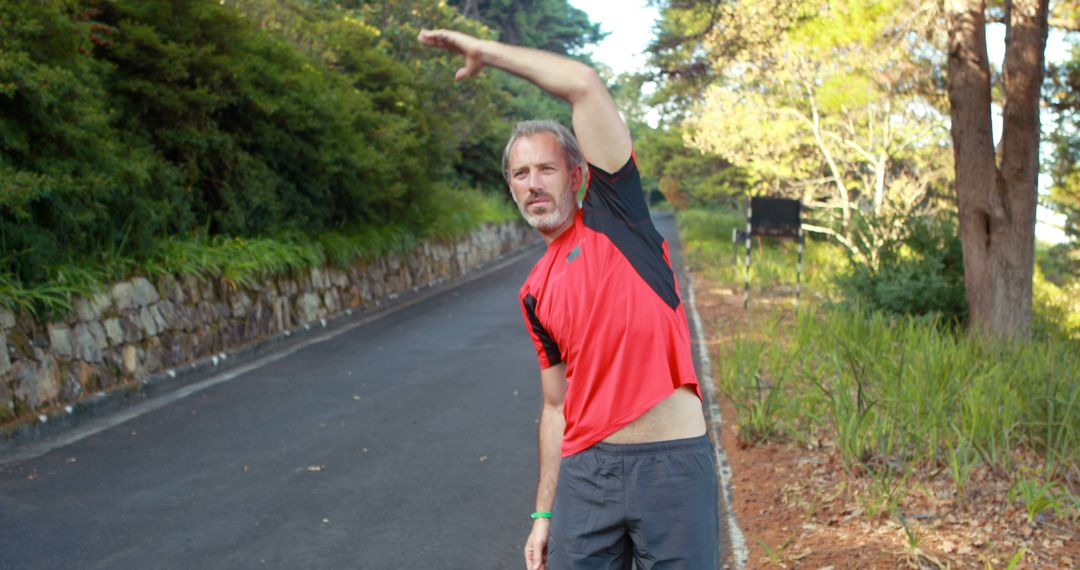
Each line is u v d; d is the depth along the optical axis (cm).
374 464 659
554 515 249
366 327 1421
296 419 800
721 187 3466
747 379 762
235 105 1294
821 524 492
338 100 1519
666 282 243
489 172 3541
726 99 2120
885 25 1263
